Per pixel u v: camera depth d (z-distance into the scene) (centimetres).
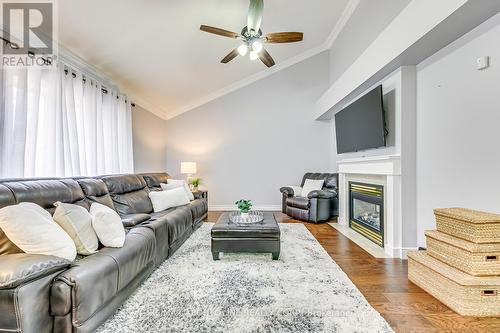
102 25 285
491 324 162
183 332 151
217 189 605
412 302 188
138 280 199
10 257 129
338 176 489
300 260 270
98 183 265
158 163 574
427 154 271
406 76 289
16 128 227
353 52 441
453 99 238
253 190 602
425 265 204
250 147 603
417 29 234
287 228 417
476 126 217
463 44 227
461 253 182
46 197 189
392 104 314
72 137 293
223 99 604
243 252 267
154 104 550
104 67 362
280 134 601
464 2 184
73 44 294
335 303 184
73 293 129
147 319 163
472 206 221
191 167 558
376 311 174
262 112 602
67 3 243
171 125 609
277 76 600
